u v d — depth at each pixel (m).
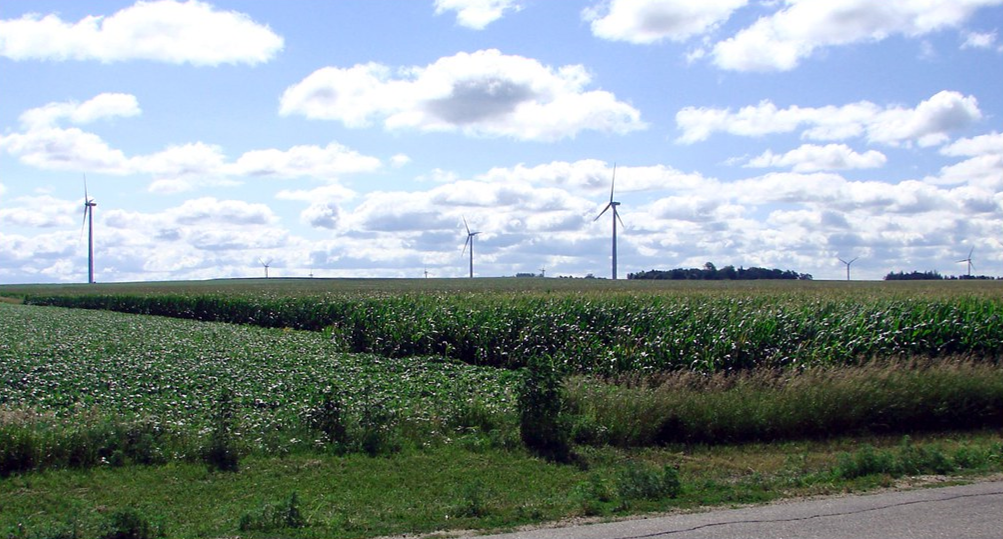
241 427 12.11
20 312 48.94
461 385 17.00
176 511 8.45
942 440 12.30
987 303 22.05
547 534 7.15
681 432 12.24
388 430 11.88
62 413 13.59
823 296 29.02
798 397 12.70
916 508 7.84
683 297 27.33
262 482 9.69
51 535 7.25
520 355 22.89
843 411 12.68
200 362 20.97
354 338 26.48
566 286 65.81
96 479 9.69
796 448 11.86
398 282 97.06
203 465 10.40
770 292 36.09
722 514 7.75
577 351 21.19
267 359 22.11
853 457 10.29
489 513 8.08
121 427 10.89
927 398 13.16
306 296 42.84
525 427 11.74
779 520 7.44
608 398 12.80
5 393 15.92
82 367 19.45
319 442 11.38
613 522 7.55
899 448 11.54
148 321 41.75
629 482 8.86
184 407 14.34
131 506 8.45
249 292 55.75
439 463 10.74
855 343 18.94
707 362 18.58
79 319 41.72
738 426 12.22
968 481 9.16
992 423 13.40
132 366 19.81
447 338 25.48
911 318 20.64
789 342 19.36
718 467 10.64
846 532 6.99
